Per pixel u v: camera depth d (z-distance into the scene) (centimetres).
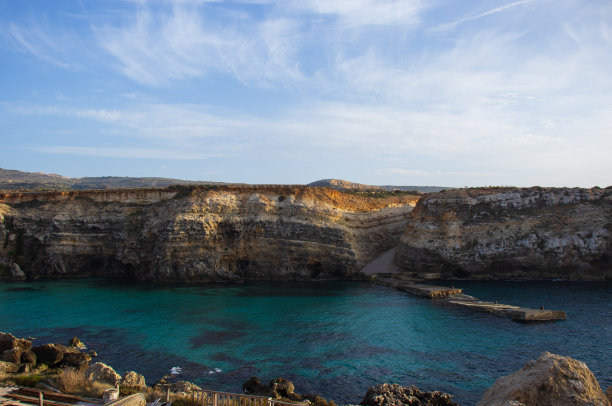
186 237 7812
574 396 1488
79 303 5834
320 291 6975
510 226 8100
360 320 5012
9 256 8012
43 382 2675
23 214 8325
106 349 3934
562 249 7794
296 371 3475
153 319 4994
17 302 5872
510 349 3966
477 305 5581
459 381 3275
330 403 2769
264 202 8406
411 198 10744
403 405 2678
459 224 8325
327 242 8319
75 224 8294
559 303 5841
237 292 6794
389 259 9019
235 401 2280
